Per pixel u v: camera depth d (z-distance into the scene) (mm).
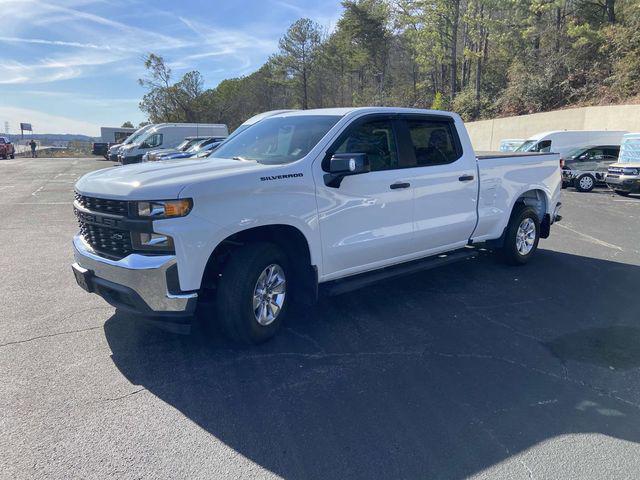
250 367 3830
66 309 4953
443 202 5477
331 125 4586
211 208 3635
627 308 5281
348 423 3113
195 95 58344
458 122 5805
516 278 6336
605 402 3418
